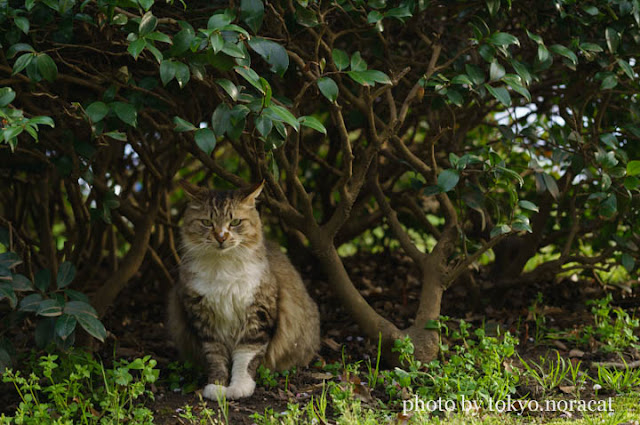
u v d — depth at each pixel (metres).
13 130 2.81
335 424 3.45
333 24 4.54
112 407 3.47
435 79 4.03
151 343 5.02
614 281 5.98
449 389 3.74
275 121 3.28
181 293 4.14
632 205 4.73
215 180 7.00
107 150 4.84
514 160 5.84
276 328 4.27
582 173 4.64
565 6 4.28
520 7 4.49
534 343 4.78
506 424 3.39
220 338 4.12
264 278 4.09
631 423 3.36
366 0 3.96
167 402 3.85
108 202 4.30
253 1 3.26
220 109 3.35
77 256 4.65
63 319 3.44
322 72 3.70
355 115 4.64
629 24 4.31
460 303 5.87
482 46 3.86
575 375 3.95
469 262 4.44
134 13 3.68
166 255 5.92
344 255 7.58
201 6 4.01
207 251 3.97
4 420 3.18
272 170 4.04
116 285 4.61
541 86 5.15
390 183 5.73
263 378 4.11
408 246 4.72
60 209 5.42
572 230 5.20
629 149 5.07
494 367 3.95
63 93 4.01
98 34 3.72
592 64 4.59
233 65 3.16
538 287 6.13
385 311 5.70
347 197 4.20
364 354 4.70
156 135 5.95
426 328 4.31
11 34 3.34
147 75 4.20
